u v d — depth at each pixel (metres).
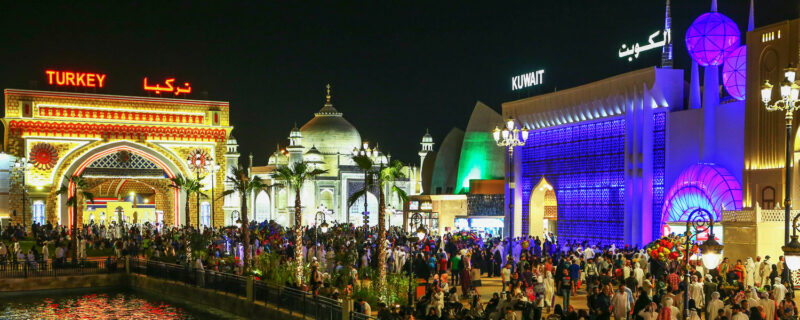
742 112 34.50
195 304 33.59
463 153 58.41
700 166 35.00
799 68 30.19
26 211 63.69
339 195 78.81
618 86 39.88
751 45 32.78
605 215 40.97
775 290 20.72
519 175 48.84
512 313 18.91
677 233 34.09
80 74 67.38
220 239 43.00
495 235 50.78
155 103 69.69
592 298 19.69
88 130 66.88
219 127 71.94
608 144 41.09
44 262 39.47
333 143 81.75
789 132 17.38
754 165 32.31
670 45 40.16
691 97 38.31
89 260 44.19
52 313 32.16
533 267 27.12
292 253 37.03
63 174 65.69
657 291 22.19
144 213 80.19
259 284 29.06
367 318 21.02
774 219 28.00
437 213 55.00
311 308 24.70
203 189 71.12
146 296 37.31
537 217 47.62
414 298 26.52
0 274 37.94
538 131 47.38
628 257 29.06
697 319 18.05
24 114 64.56
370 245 36.56
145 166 69.94
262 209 82.19
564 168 44.81
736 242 28.50
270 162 82.75
